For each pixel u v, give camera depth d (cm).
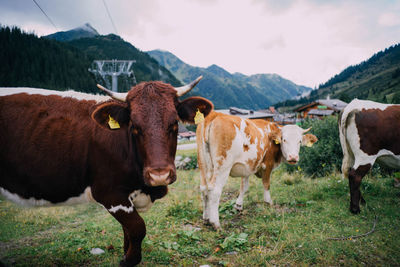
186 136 6341
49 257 342
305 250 357
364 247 357
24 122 270
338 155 877
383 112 475
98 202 290
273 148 575
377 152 480
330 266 320
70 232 434
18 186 274
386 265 317
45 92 296
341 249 353
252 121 579
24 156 265
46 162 268
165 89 272
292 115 7425
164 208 564
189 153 1595
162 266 324
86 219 524
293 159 556
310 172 904
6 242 394
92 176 282
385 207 495
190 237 407
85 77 9069
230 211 542
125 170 280
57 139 271
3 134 263
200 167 488
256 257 343
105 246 379
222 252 366
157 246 378
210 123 466
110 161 279
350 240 378
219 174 459
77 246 377
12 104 274
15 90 287
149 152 243
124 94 284
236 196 671
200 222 485
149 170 238
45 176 270
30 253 353
